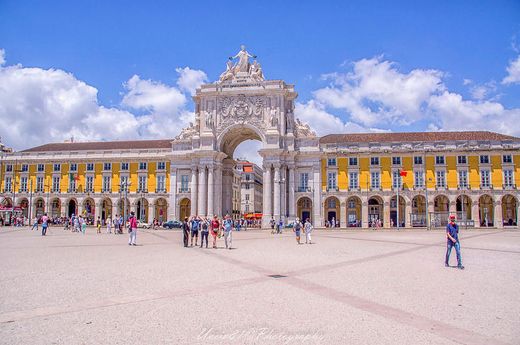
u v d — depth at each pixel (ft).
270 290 27.14
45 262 41.47
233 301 23.99
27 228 134.21
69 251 53.57
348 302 23.84
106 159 166.61
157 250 57.00
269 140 151.43
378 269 36.73
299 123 158.81
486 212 149.69
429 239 78.28
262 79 159.43
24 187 171.32
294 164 153.58
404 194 147.54
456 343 17.11
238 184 257.34
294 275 33.40
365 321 20.06
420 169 148.36
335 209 155.84
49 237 84.99
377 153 150.82
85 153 168.96
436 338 17.67
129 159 165.48
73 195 166.81
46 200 168.76
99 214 165.37
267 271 35.73
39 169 171.12
